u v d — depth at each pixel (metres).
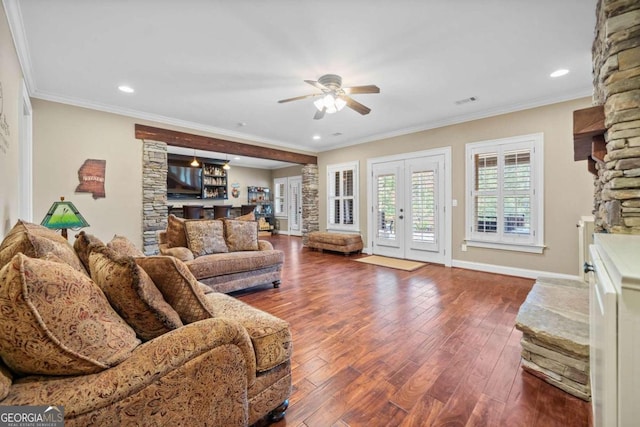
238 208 10.02
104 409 0.83
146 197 4.45
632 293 0.73
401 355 2.06
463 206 4.71
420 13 2.13
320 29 2.33
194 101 3.91
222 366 1.12
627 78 1.57
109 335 0.92
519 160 4.11
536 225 3.98
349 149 6.57
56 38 2.43
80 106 3.87
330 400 1.60
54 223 2.54
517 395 1.63
